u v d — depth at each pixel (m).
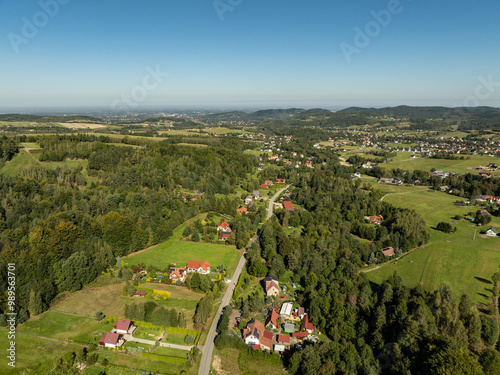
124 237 116.69
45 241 97.94
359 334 75.62
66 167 166.00
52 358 66.62
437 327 71.94
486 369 61.16
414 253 123.88
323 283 95.00
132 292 91.12
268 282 99.19
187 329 77.81
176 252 121.19
